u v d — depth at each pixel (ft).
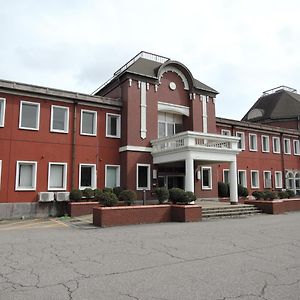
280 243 34.09
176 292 18.69
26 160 64.90
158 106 80.12
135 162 74.08
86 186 72.28
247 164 101.19
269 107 135.03
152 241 35.42
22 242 35.04
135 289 19.24
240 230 43.62
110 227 47.85
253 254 28.81
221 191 86.74
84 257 27.63
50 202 65.57
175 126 85.46
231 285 19.92
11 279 21.30
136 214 51.70
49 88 68.28
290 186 111.55
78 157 71.15
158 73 79.82
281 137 112.78
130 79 76.23
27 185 65.62
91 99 73.46
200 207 56.18
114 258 27.25
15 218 62.03
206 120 85.92
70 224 51.98
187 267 24.31
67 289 19.25
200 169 83.15
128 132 74.23
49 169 67.26
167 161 71.56
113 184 76.13
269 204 67.62
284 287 19.48
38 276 21.97
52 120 69.05
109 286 19.81
